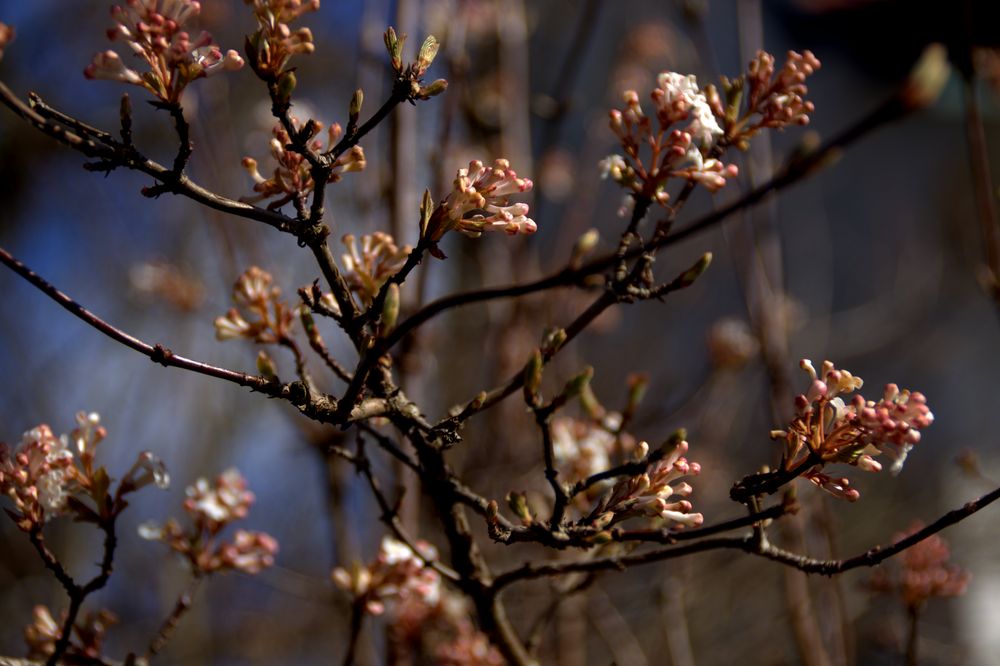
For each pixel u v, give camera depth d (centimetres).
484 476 297
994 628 455
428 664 215
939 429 556
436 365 426
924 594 182
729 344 319
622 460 174
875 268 595
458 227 118
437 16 297
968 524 489
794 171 158
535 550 304
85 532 532
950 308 571
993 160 588
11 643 512
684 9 293
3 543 537
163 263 333
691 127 129
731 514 382
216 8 337
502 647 162
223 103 300
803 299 564
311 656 487
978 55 251
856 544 469
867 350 530
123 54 295
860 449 115
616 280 135
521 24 333
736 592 434
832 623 262
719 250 492
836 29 580
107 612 165
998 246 212
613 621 326
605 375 483
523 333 306
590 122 398
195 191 113
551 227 404
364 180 278
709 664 409
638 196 133
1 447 135
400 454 152
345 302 127
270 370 138
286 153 121
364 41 279
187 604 165
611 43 486
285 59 112
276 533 557
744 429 448
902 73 566
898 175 602
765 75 135
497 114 329
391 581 166
